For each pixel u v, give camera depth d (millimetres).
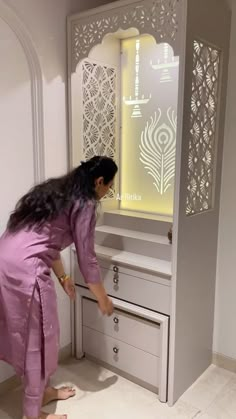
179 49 1626
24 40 1837
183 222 1778
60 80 2043
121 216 2295
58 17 1980
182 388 1984
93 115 2215
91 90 2178
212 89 1889
